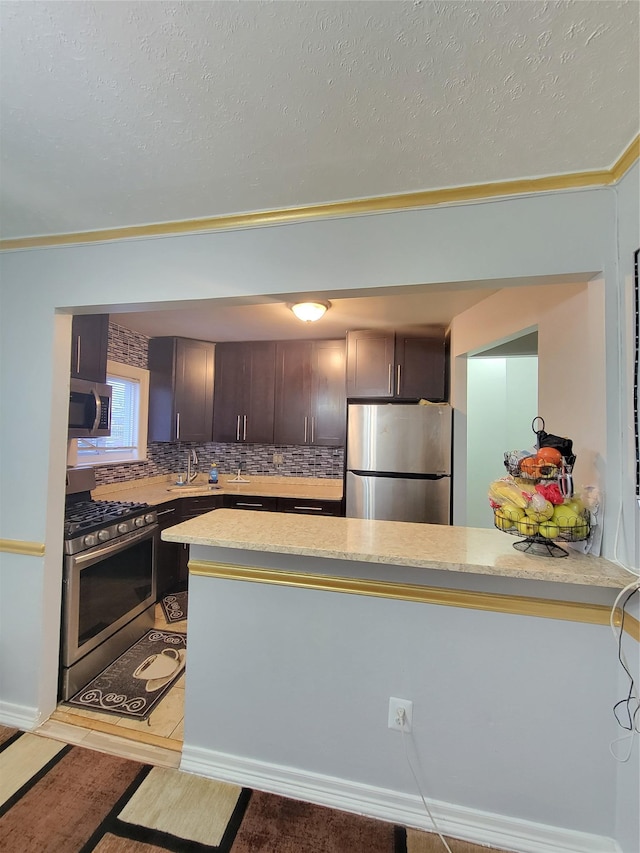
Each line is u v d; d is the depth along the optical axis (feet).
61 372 6.13
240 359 12.87
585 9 2.58
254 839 4.36
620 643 4.12
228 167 4.26
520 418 14.26
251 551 5.06
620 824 4.09
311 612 4.90
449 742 4.53
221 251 5.29
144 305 5.71
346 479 10.23
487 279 4.51
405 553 4.35
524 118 3.49
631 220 3.94
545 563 4.12
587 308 4.56
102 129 3.74
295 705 4.93
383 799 4.66
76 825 4.47
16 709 6.04
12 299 6.09
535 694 4.34
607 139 3.75
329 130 3.68
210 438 12.98
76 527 6.93
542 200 4.36
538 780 4.33
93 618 7.14
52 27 2.79
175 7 2.62
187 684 5.26
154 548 9.14
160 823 4.51
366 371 11.05
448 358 10.85
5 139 3.88
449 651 4.53
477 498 14.53
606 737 4.19
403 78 3.11
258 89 3.24
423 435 9.70
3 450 6.13
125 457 11.78
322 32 2.76
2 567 6.15
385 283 4.77
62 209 5.14
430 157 4.04
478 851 4.30
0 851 4.19
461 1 2.54
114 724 6.05
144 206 5.04
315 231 4.99
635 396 3.86
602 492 4.25
